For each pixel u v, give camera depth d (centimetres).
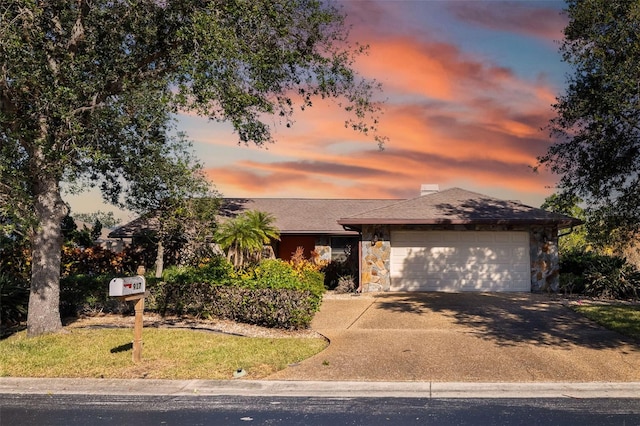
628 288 1636
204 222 1961
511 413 635
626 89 1220
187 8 1113
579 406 664
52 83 1026
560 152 1541
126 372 827
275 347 998
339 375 812
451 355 926
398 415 629
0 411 650
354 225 1917
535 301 1566
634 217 1494
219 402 690
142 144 1468
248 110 1192
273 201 2645
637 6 1187
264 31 1156
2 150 988
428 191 2417
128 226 2272
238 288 1270
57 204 1159
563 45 1421
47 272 1142
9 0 980
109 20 1167
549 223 1784
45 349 980
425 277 1870
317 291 1229
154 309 1432
